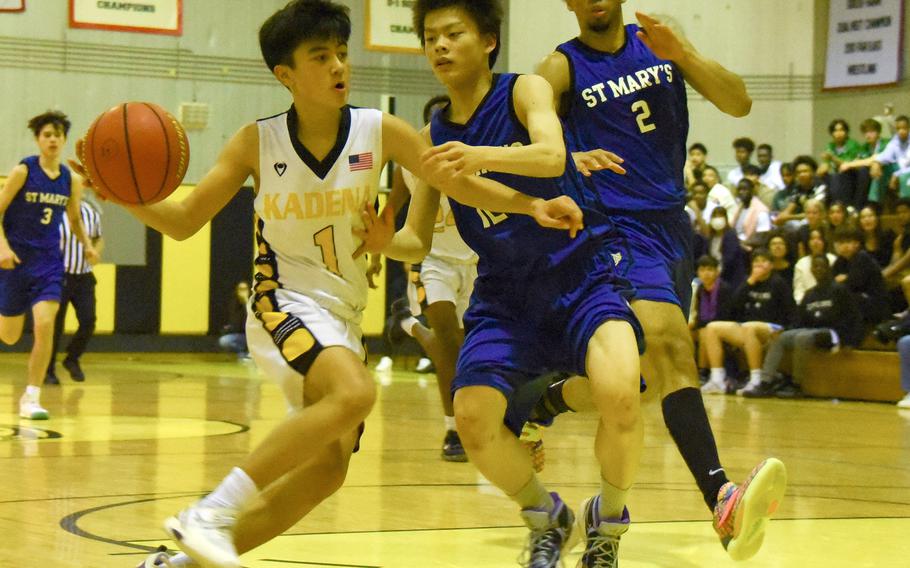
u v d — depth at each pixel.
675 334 4.13
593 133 4.43
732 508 3.62
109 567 3.58
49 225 8.41
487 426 3.46
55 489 5.18
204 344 17.05
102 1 16.70
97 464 6.04
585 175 4.00
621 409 3.36
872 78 17.25
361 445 7.19
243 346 16.53
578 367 3.52
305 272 3.51
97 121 3.33
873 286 12.03
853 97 17.45
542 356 3.61
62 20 16.55
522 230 3.62
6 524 4.32
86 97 16.73
